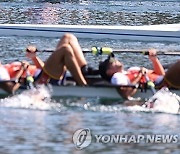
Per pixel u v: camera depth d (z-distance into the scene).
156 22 103.31
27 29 81.19
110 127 36.72
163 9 141.25
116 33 80.12
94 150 32.62
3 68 42.47
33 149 32.34
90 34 80.56
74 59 42.19
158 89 43.16
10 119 37.84
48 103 41.88
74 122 37.62
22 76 42.47
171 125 37.62
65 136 34.69
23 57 61.50
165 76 42.59
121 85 42.28
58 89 42.50
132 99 42.56
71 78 43.06
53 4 148.50
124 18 111.06
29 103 41.53
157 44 77.06
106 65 42.69
